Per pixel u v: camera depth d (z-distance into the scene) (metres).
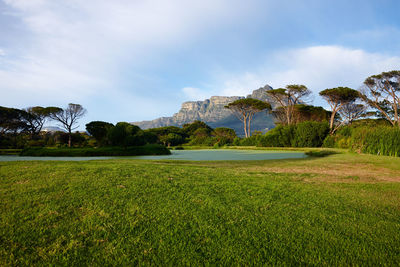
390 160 9.27
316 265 1.66
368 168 7.54
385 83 23.70
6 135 31.03
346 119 29.42
